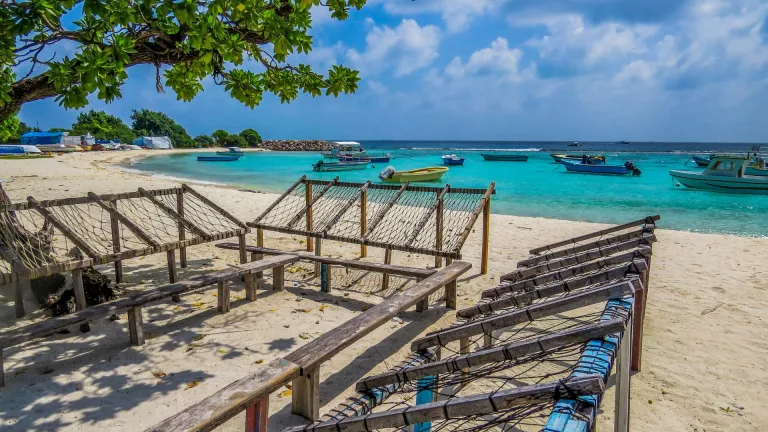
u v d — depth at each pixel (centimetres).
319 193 907
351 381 454
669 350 519
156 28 510
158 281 731
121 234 1011
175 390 420
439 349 395
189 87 614
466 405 231
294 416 394
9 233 558
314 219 1262
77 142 6706
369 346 529
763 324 593
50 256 564
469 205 1362
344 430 258
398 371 311
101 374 446
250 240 1054
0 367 416
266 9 582
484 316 415
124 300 502
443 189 796
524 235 1162
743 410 406
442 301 674
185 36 553
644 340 545
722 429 380
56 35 446
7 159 3881
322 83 646
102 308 478
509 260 916
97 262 521
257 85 634
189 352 495
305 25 594
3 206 580
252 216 1363
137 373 450
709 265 882
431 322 598
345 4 641
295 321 587
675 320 605
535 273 535
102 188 2022
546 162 5000
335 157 4538
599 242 580
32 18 401
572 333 267
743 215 1756
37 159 4091
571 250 591
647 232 559
